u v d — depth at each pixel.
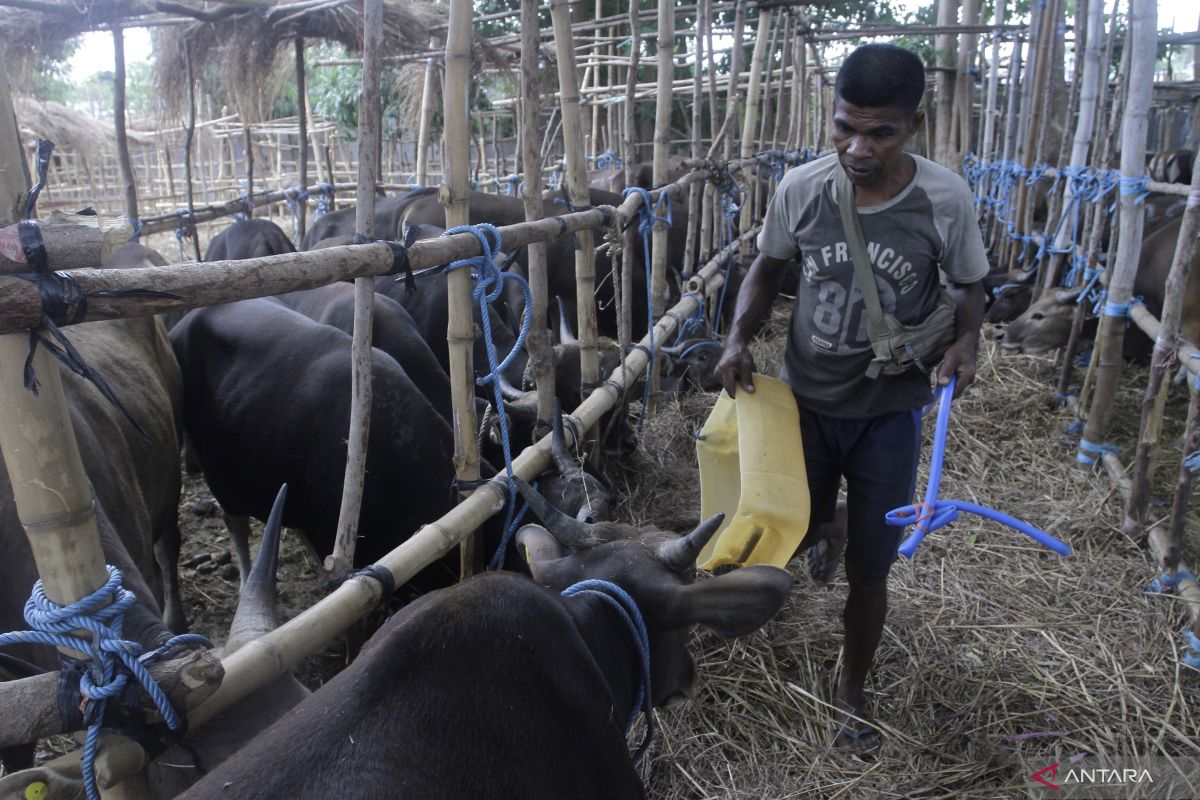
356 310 2.40
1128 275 4.98
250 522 5.20
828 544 3.75
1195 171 3.92
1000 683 3.43
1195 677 3.47
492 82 10.55
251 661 1.72
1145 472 4.34
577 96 3.59
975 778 3.01
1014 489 5.13
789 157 10.05
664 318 5.03
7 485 2.52
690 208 6.31
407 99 10.75
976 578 4.13
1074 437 5.75
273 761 1.41
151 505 3.74
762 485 2.86
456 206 2.71
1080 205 6.88
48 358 1.32
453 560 3.39
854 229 2.74
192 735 1.84
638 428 5.60
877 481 3.01
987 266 2.80
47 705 1.41
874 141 2.53
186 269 1.57
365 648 1.77
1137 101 4.66
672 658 2.31
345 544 2.52
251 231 7.18
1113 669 3.51
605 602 2.10
